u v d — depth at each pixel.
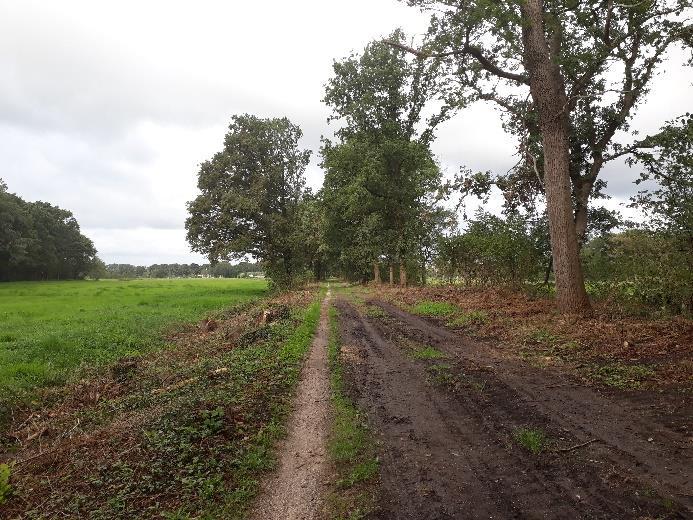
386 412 7.21
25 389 10.43
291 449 6.17
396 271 46.16
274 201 41.91
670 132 12.74
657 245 12.13
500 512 4.22
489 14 12.00
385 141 30.33
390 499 4.64
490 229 21.47
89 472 5.96
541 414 6.59
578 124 16.38
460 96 15.35
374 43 30.52
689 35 13.07
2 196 73.38
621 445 5.40
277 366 10.14
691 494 4.26
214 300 31.61
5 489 5.21
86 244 101.62
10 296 39.59
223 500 4.93
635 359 8.81
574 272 13.44
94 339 15.50
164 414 7.43
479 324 14.42
